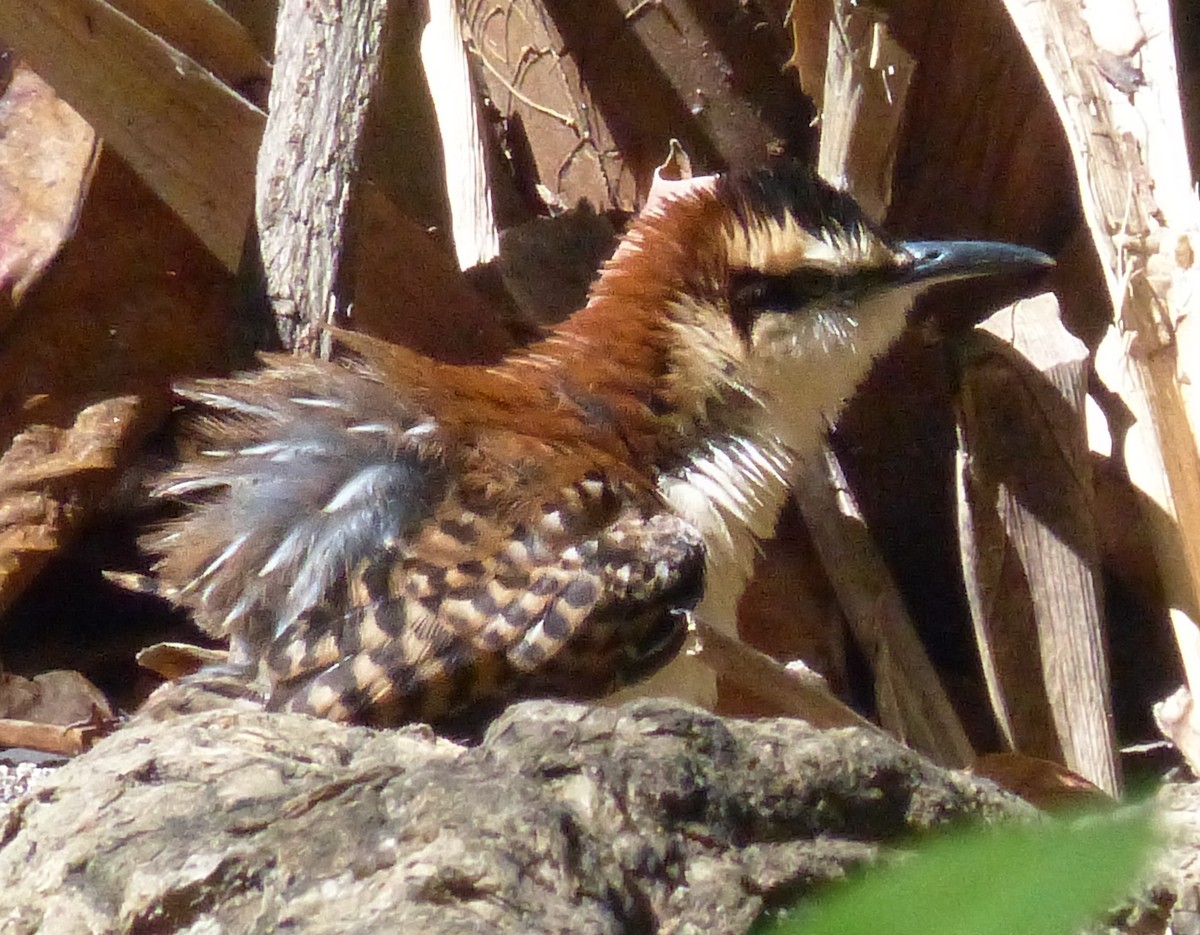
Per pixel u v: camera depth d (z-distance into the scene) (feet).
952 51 39.96
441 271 39.52
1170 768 36.88
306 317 33.19
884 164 38.40
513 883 15.57
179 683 25.09
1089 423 38.40
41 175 38.65
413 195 43.50
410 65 42.93
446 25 34.94
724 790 17.30
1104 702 34.99
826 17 39.32
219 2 43.14
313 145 34.17
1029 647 36.24
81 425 37.73
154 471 36.58
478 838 15.92
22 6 35.06
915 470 41.78
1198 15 41.45
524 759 17.13
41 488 37.14
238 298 34.06
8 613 37.99
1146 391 29.84
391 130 43.01
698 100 44.78
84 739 32.63
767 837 17.35
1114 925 16.83
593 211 43.19
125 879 16.92
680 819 16.93
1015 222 42.68
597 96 45.52
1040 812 18.80
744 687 31.45
